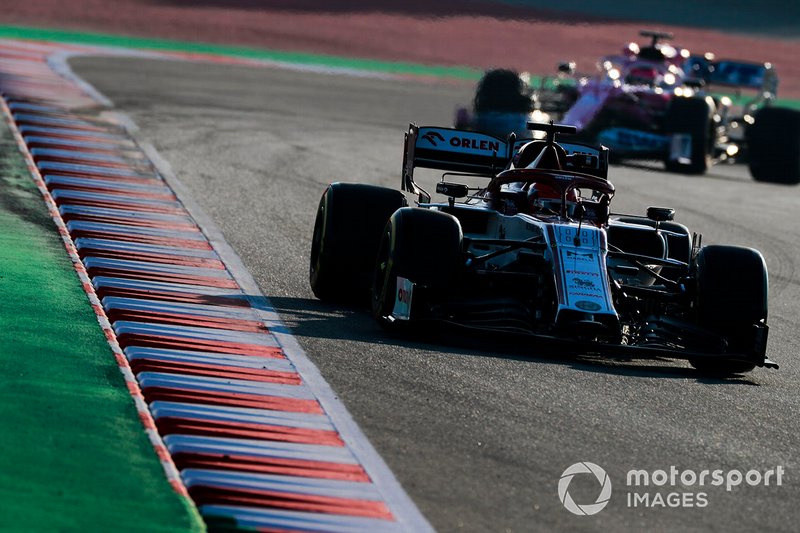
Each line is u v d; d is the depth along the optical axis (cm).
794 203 6462
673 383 2653
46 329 2600
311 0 15925
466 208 3091
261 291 3231
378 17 15162
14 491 1759
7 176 4475
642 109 7281
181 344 2600
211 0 15338
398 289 2747
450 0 16125
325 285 3155
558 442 2155
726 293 2788
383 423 2186
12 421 2027
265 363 2506
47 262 3256
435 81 11462
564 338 2609
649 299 3016
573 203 2978
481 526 1777
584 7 17638
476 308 2862
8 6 13200
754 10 19800
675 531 1820
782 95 13900
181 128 6394
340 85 10050
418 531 1742
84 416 2088
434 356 2656
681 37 16812
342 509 1803
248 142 6228
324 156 6081
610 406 2397
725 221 5497
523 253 2795
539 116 6706
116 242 3609
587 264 2692
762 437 2305
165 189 4634
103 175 4756
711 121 7319
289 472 1928
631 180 6656
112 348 2516
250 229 4078
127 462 1909
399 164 6134
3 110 6175
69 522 1677
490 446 2108
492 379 2508
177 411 2162
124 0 14712
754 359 2734
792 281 4200
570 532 1783
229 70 9950
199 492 1827
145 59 9906
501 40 14688
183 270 3362
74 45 10256
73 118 6203
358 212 3150
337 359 2577
